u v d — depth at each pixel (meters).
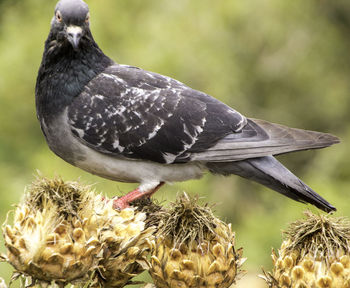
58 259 5.75
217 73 15.84
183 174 8.91
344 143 16.56
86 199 5.94
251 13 16.42
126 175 8.85
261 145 8.55
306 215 6.34
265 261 13.38
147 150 8.66
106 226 6.04
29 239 5.77
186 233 6.30
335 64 17.78
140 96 8.73
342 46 17.80
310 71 17.25
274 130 8.72
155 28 15.70
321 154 16.55
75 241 5.81
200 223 6.27
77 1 8.62
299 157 17.23
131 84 8.84
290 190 8.55
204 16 16.16
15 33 16.03
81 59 8.73
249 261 13.26
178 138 8.64
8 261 5.89
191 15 16.14
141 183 8.87
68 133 8.69
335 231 6.14
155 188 8.95
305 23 17.17
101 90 8.73
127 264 6.22
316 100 17.36
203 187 14.96
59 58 8.70
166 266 6.32
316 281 6.07
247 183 16.16
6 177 14.67
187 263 6.28
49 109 8.72
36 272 5.80
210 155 8.63
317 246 6.14
